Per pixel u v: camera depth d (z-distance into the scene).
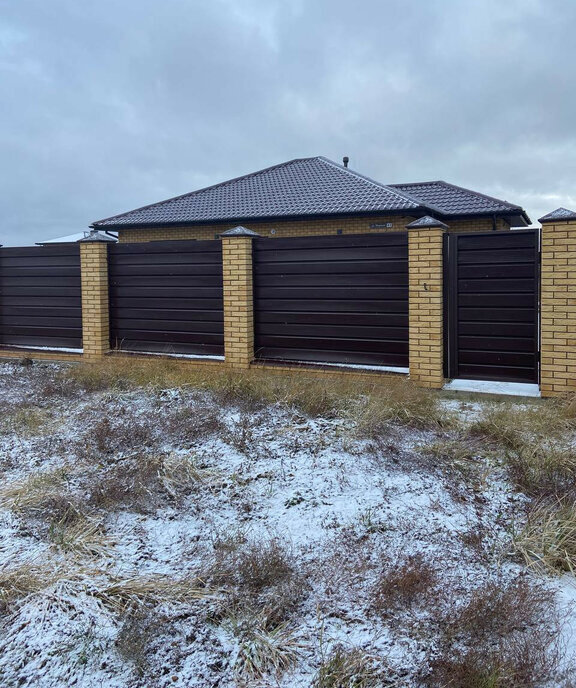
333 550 3.18
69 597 2.79
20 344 9.52
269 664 2.38
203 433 4.85
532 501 3.60
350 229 15.01
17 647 2.48
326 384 5.96
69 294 9.01
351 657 2.38
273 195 16.66
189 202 17.83
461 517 3.47
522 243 5.93
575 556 3.04
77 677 2.32
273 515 3.58
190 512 3.64
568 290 5.59
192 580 2.91
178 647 2.47
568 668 2.27
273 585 2.87
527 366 6.02
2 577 2.93
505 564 3.04
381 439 4.56
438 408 5.38
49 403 6.12
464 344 6.28
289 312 7.28
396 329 6.66
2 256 9.55
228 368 7.43
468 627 2.51
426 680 2.25
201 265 7.86
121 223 17.02
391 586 2.80
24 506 3.73
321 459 4.25
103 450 4.64
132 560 3.13
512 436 4.57
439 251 6.16
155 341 8.30
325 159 18.64
